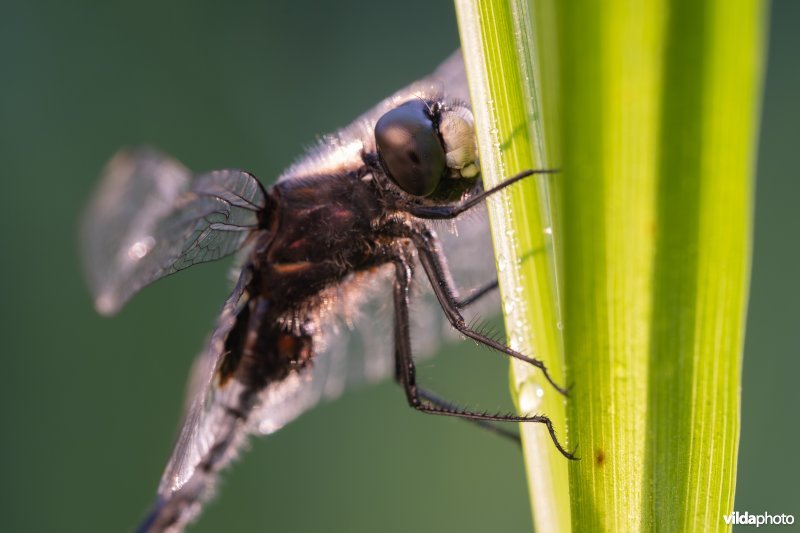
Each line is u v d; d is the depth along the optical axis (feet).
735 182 0.33
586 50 0.33
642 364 0.34
